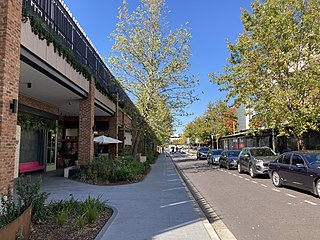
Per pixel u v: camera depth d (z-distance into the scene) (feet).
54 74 39.24
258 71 58.65
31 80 41.98
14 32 24.77
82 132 56.54
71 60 44.24
